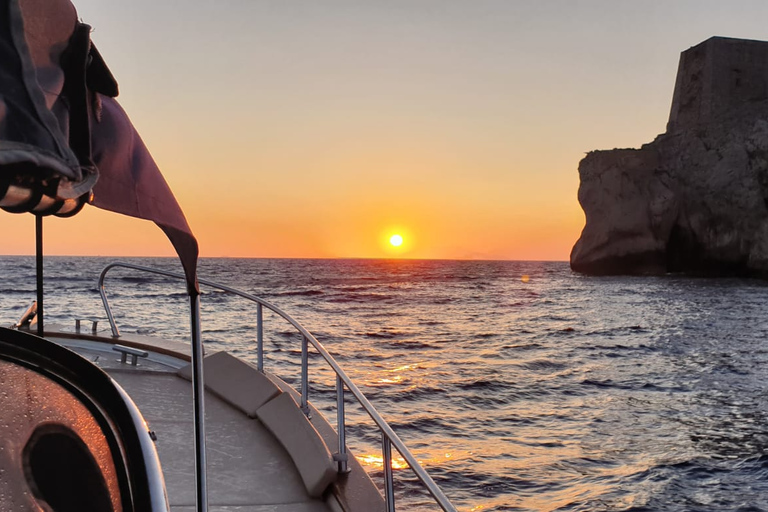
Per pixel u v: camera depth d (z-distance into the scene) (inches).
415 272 5541.3
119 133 54.8
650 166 3932.1
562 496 437.1
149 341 269.4
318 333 1389.0
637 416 701.9
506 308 2281.0
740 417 701.3
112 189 52.9
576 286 3535.9
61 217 50.3
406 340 1349.7
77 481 54.4
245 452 178.4
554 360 1128.8
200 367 69.6
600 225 4052.7
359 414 630.5
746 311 2161.7
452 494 432.1
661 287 3341.5
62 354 55.6
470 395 791.7
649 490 454.0
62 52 48.7
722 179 3609.7
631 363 1111.6
